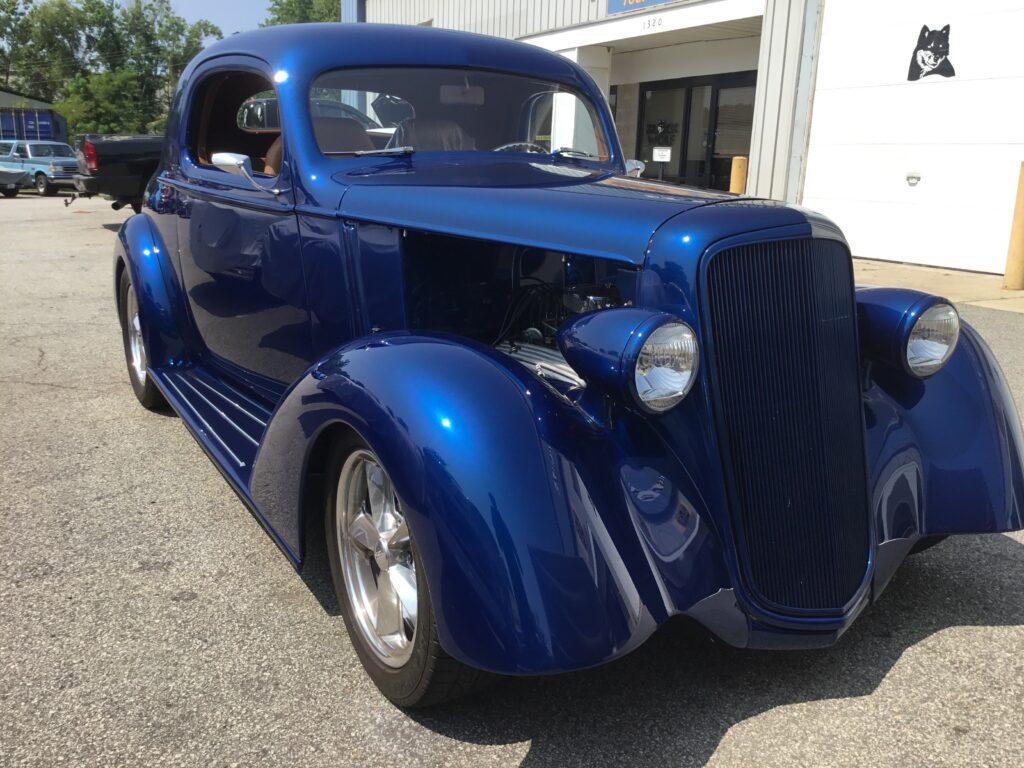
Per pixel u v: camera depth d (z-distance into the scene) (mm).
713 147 13289
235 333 3695
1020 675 2346
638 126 14719
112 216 16938
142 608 2645
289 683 2281
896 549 2377
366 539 2248
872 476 2402
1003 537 3230
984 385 2617
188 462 3895
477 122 3414
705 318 1990
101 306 7613
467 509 1821
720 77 12922
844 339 2242
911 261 9547
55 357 5801
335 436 2299
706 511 2057
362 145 3141
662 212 2117
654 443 2082
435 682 1997
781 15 10367
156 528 3213
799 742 2070
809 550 2160
